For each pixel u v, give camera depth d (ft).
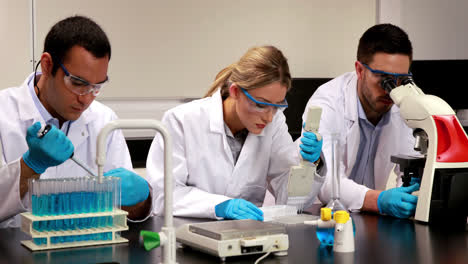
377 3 15.10
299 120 13.91
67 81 6.01
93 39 5.98
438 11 15.48
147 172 7.69
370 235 6.01
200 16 13.50
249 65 6.66
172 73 13.38
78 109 6.34
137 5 12.91
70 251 5.11
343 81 9.14
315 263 4.84
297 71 14.57
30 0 12.13
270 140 7.97
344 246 5.23
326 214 5.45
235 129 7.82
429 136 6.78
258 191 8.09
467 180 6.70
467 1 15.48
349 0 14.84
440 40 15.57
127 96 13.03
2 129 7.03
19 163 5.86
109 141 7.68
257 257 5.01
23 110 7.09
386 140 8.98
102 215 5.32
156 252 5.11
